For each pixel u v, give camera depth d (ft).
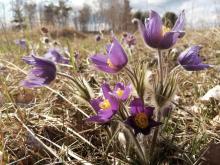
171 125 0.91
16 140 0.83
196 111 1.00
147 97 0.75
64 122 0.92
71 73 1.24
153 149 0.70
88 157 0.79
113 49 0.65
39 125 0.90
